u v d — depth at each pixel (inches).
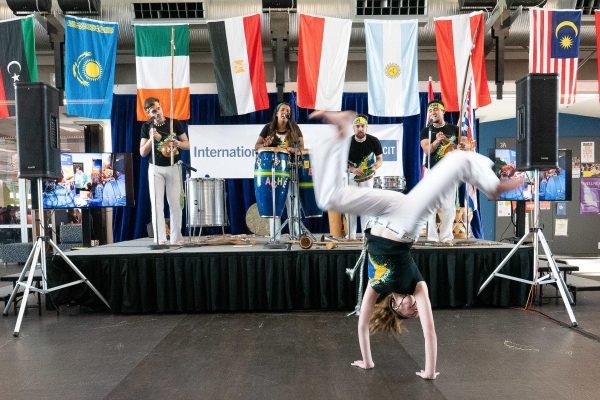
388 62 199.8
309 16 197.6
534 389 80.7
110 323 130.3
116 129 239.1
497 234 318.3
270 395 79.4
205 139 230.4
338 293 140.9
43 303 157.4
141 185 236.8
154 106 167.5
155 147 164.4
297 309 144.0
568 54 193.9
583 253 317.7
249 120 239.5
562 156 191.0
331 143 71.7
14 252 247.4
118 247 162.7
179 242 168.2
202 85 237.6
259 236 203.3
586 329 119.5
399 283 77.8
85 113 195.5
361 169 167.9
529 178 190.4
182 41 201.3
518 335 114.3
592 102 282.5
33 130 128.3
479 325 124.0
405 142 243.1
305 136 228.1
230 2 209.5
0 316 139.4
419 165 241.6
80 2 196.1
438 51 197.6
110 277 140.6
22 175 128.4
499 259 145.1
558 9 194.1
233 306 141.0
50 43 212.8
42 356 101.8
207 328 123.7
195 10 211.0
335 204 72.9
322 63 199.2
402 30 199.2
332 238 180.4
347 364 94.6
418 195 72.6
